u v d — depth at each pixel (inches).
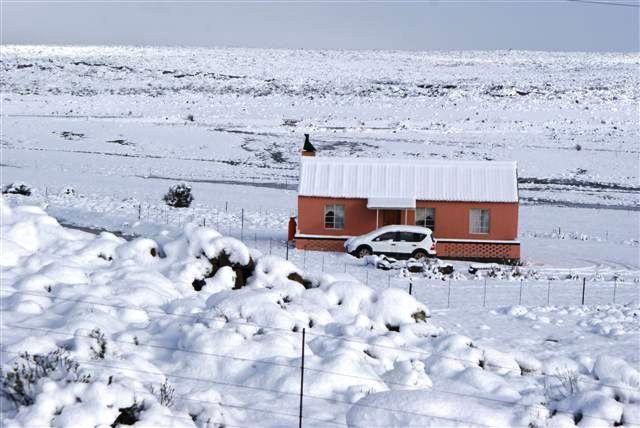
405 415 411.2
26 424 397.1
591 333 874.8
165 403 456.1
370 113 4611.2
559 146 3521.2
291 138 3587.6
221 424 444.5
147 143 3385.8
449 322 902.4
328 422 470.3
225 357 551.2
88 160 2965.1
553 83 6584.6
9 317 577.9
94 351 507.8
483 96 5393.7
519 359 657.0
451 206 1493.6
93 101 4785.9
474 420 415.8
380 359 601.0
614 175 2987.2
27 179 2455.7
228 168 2923.2
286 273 810.2
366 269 1286.9
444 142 3560.5
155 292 685.9
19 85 5620.1
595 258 1529.3
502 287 1179.9
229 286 774.5
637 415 465.4
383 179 1533.0
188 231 836.6
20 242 799.7
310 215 1509.6
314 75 7111.2
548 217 2148.1
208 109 4648.1
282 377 524.1
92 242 822.5
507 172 1531.7
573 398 488.4
